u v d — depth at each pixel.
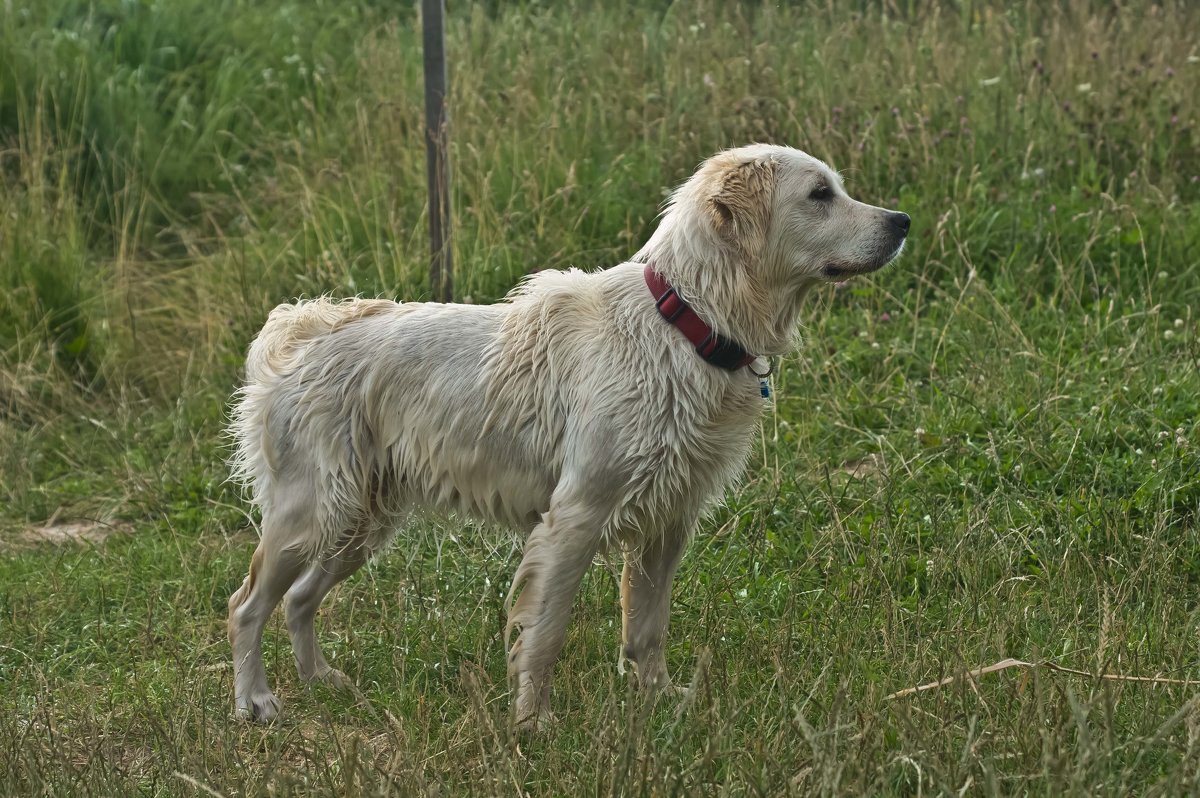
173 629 8.38
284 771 6.26
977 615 7.53
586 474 6.75
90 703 7.19
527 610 6.82
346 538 7.50
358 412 7.36
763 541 8.67
